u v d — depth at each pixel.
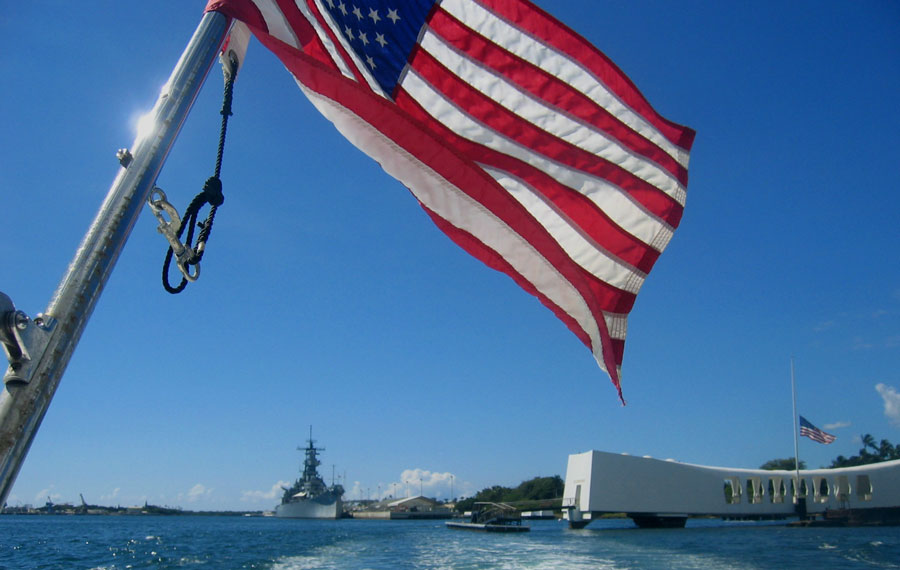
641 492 64.25
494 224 5.09
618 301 5.98
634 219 5.96
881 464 70.81
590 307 5.44
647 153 6.02
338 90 4.34
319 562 30.86
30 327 2.16
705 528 66.38
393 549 39.34
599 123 5.97
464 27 5.85
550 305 5.55
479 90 5.80
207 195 3.41
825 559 30.52
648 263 6.00
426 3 5.82
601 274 5.99
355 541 49.03
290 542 48.84
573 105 5.91
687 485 66.19
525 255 5.25
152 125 2.84
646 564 28.67
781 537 48.81
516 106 5.84
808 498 69.75
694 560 30.34
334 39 4.86
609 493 63.06
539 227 5.06
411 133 4.61
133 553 37.97
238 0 3.53
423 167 4.79
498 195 4.93
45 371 2.18
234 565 29.61
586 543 43.50
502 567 27.67
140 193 2.64
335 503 149.75
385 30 5.49
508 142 5.79
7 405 2.07
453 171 4.79
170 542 50.84
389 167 4.79
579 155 5.92
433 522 130.50
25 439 2.09
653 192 5.97
